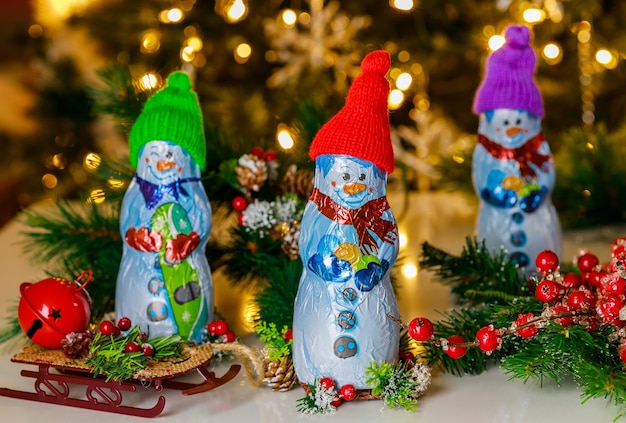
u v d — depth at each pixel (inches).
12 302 33.0
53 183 56.5
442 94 57.2
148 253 26.7
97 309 30.1
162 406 24.1
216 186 31.9
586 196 40.6
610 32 49.3
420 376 24.6
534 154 30.7
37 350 25.5
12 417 24.2
